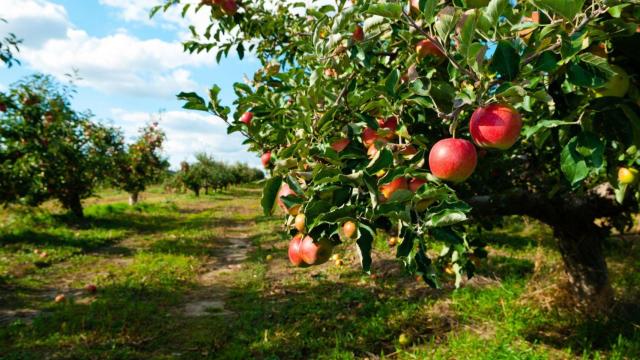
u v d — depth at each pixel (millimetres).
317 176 1624
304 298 6410
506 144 1500
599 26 1558
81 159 14523
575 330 4273
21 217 13570
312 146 1919
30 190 12289
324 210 1632
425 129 2246
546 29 1447
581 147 1646
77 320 5605
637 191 2680
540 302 4848
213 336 5121
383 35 2379
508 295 5230
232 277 8141
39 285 7496
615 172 2299
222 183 40812
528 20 1830
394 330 4863
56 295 6965
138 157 20719
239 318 5703
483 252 4238
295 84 2596
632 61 1769
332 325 5223
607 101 1689
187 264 9109
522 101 1511
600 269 4637
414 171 1648
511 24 1683
